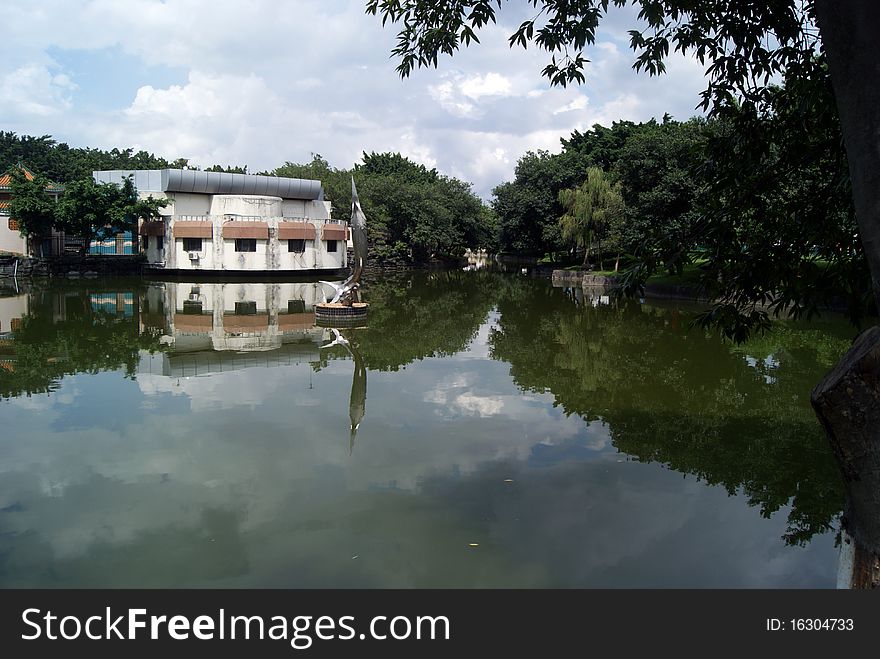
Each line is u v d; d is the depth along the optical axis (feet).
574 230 123.03
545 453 24.38
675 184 84.28
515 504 19.80
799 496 20.63
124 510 19.16
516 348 48.85
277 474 22.09
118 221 108.68
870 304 14.29
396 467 22.82
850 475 8.56
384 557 16.44
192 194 121.19
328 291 95.40
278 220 115.24
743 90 16.19
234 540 17.30
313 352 46.60
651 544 17.26
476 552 16.78
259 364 41.68
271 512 19.08
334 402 31.81
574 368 40.93
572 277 131.34
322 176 158.81
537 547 17.07
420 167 225.97
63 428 26.99
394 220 165.17
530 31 17.42
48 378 36.35
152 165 172.35
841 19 8.09
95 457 23.59
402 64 19.27
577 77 17.93
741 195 15.37
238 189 123.95
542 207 154.51
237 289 95.40
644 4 16.87
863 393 8.23
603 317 69.00
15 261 102.89
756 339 52.06
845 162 14.82
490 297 93.35
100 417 28.63
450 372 39.60
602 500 20.18
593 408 30.94
